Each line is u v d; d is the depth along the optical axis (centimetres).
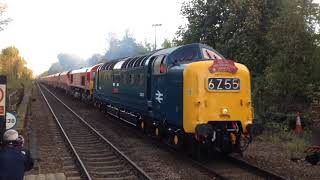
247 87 1311
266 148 1489
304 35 1916
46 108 3450
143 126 1838
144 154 1452
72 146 1561
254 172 1164
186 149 1403
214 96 1273
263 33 2222
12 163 705
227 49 2328
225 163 1296
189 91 1275
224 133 1294
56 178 1093
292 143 1533
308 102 1948
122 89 2145
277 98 1994
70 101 4459
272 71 1973
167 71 1434
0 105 1011
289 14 1920
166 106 1445
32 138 1772
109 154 1484
